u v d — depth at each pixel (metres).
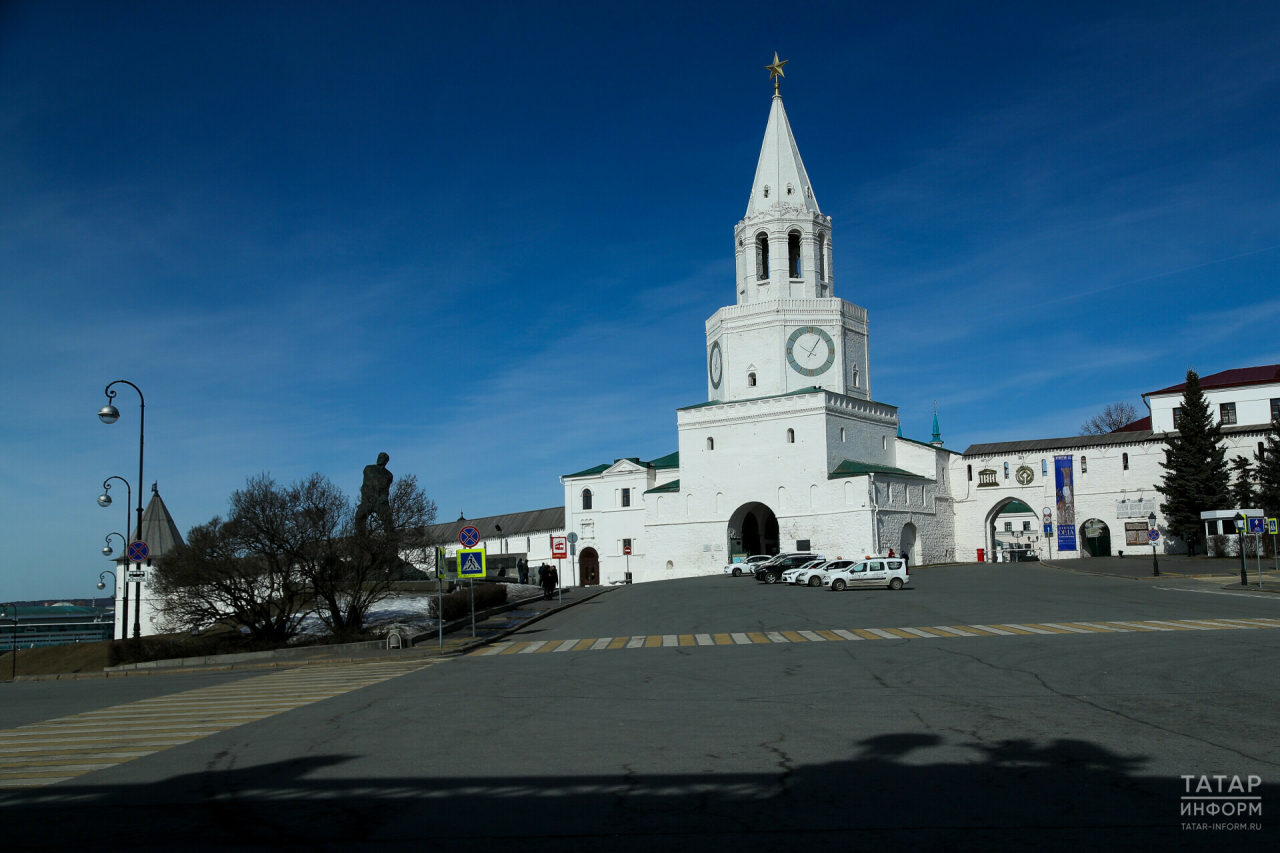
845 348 71.00
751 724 12.39
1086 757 10.08
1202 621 24.17
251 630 32.28
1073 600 32.56
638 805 8.79
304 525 31.45
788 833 7.88
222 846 7.99
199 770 10.88
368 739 12.37
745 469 68.69
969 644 20.64
